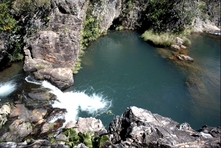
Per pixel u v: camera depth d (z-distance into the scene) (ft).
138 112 30.19
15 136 34.88
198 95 57.82
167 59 75.25
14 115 39.37
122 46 82.17
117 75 61.67
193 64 73.61
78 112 45.65
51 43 50.83
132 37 93.66
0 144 20.57
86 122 38.09
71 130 26.61
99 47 77.92
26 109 41.60
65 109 44.68
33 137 35.65
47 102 44.73
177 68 69.92
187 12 96.68
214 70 71.26
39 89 47.06
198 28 107.55
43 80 49.26
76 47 54.65
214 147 24.21
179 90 58.85
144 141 25.26
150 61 72.38
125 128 29.91
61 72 50.06
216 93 59.57
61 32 51.88
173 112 51.03
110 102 50.90
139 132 26.25
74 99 49.03
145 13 101.35
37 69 50.93
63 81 49.52
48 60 52.44
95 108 47.85
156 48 83.41
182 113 50.98
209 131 28.45
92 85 55.57
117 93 54.49
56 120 40.86
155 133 25.94
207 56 81.15
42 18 54.08
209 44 92.94
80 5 57.06
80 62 64.08
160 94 56.44
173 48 84.33
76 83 54.85
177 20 97.50
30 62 51.19
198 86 61.57
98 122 38.32
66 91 51.06
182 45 86.79
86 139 24.59
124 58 72.18
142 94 55.62
